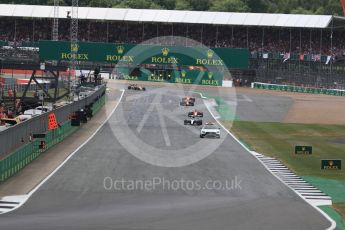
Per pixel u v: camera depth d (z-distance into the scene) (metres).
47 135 90.50
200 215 50.09
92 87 186.12
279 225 47.91
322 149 102.94
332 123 152.62
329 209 55.66
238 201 57.25
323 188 66.88
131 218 47.97
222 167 78.50
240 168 78.50
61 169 72.44
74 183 63.91
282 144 108.81
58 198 56.25
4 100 138.75
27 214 48.91
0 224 44.41
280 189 65.12
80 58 177.00
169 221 47.28
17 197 56.28
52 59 174.88
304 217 51.47
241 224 47.53
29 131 79.69
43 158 80.88
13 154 68.69
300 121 155.38
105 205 53.50
